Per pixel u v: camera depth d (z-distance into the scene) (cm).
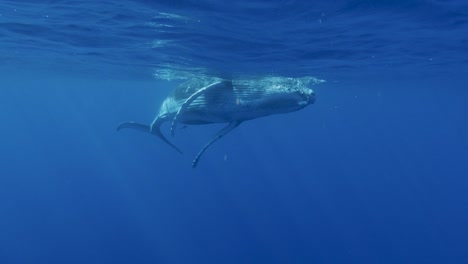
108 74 3366
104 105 9438
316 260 3800
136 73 3014
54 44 1819
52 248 4150
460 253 4016
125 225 4834
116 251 4072
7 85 5119
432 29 1370
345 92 4522
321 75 2520
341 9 1082
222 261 3794
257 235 4416
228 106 788
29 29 1509
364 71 2588
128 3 1068
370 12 1129
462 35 1489
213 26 1247
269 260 3784
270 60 1791
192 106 813
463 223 4972
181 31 1345
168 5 1057
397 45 1675
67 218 5150
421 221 5059
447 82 3641
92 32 1480
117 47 1762
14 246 4203
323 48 1609
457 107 6712
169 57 1870
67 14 1235
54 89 5647
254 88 783
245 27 1239
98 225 4847
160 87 4619
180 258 3906
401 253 4012
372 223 4991
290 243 4194
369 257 3912
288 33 1323
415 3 1066
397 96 5200
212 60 1808
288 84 817
